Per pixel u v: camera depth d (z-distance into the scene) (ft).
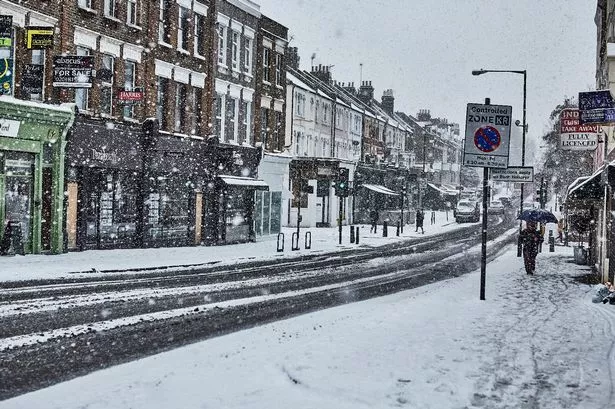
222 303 48.29
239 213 118.32
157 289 53.83
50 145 76.59
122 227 90.07
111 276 61.16
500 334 34.22
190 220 104.88
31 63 73.15
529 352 29.81
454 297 50.93
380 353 29.32
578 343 32.01
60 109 74.59
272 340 34.76
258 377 26.02
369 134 237.86
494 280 64.44
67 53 78.23
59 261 69.31
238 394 23.52
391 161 242.58
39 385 25.63
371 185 203.92
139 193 92.58
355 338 32.94
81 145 80.89
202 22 107.55
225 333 37.17
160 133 94.43
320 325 39.63
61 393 24.18
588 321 38.88
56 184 77.05
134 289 53.11
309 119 184.14
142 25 92.07
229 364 28.55
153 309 44.19
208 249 99.25
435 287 62.54
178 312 43.47
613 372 26.35
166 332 36.88
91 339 34.27
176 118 102.27
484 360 28.17
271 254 94.17
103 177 86.28
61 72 73.56
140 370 27.89
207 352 31.63
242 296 52.54
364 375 25.53
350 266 81.46
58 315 40.19
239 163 113.60
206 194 108.47
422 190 287.07
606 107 49.29
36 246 75.31
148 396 23.49
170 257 81.87
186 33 103.24
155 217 96.07
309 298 53.01
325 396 22.99
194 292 53.26
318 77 219.20
